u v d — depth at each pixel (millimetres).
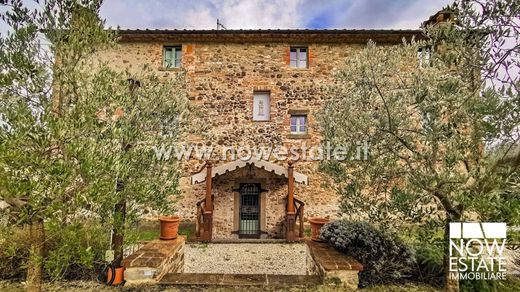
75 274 4238
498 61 3020
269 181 9867
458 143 3074
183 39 10055
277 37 9992
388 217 3861
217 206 9797
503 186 2822
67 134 2502
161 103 4441
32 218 2732
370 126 3846
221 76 10102
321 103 9906
